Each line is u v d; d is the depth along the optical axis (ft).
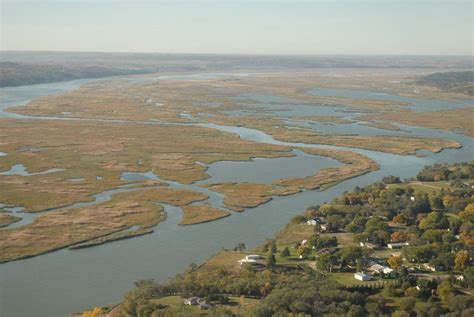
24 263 499.10
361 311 366.02
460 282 416.67
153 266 489.26
